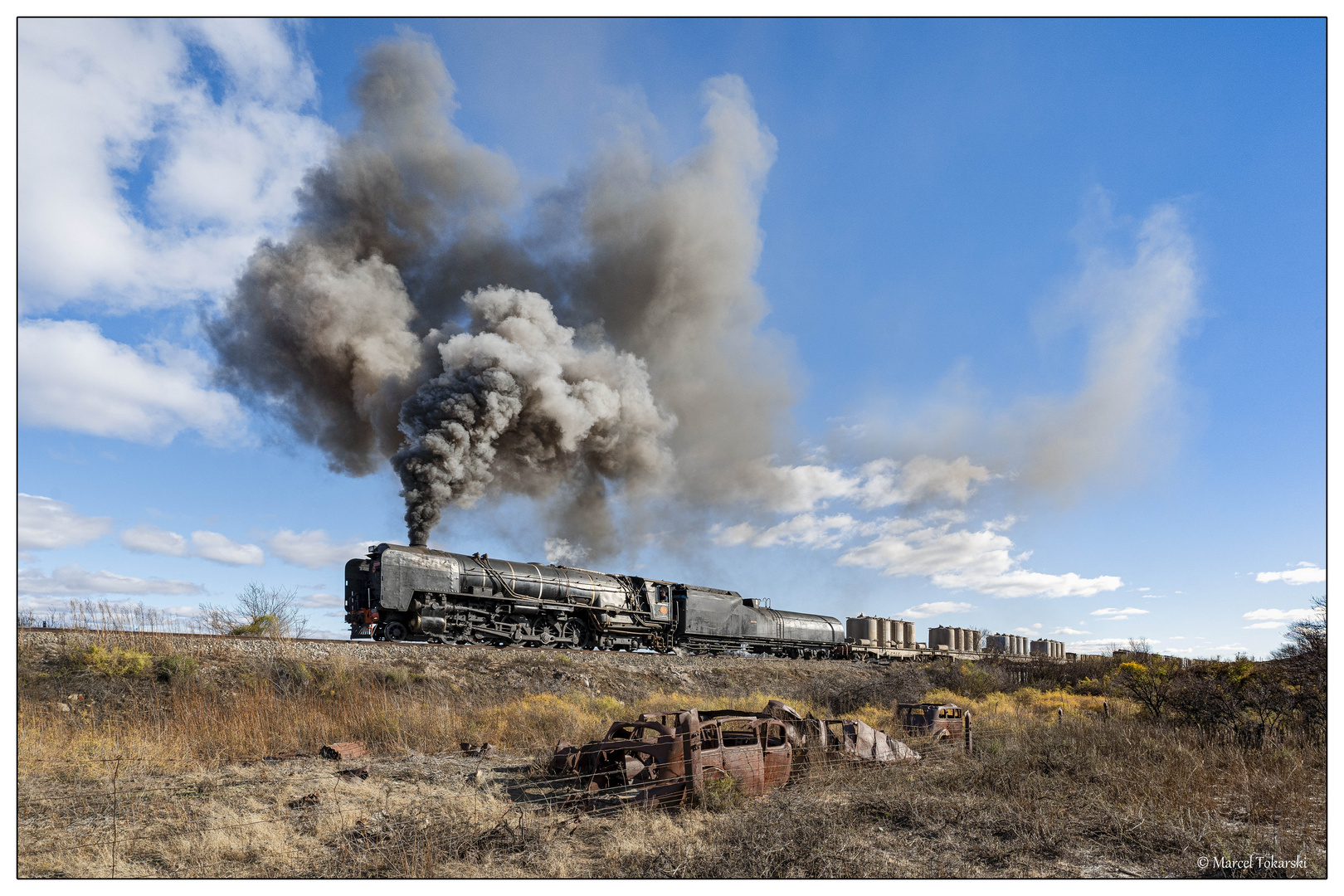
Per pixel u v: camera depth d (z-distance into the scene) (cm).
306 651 1593
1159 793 867
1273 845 693
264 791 850
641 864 622
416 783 931
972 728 1388
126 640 1400
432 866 600
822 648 3866
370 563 2055
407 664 1691
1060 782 944
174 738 1088
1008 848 697
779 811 744
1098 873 635
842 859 637
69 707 1162
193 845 652
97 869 591
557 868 609
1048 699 2323
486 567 2258
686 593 3019
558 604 2445
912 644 4678
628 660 2273
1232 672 1695
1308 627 1457
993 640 5528
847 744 1045
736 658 2745
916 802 830
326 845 672
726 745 999
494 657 1914
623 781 891
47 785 853
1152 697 1611
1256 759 1079
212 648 1474
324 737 1190
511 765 1064
